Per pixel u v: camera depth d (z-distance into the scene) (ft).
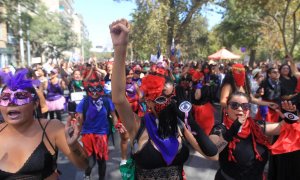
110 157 22.15
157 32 61.16
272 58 130.21
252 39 114.93
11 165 7.95
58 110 30.58
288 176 11.58
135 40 67.10
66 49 188.44
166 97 8.75
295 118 10.62
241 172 10.21
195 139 8.89
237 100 10.00
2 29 132.87
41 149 8.12
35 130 8.28
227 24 118.01
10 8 62.80
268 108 23.61
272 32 104.99
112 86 8.34
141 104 20.86
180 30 61.67
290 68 24.04
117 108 8.62
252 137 10.21
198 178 18.03
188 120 8.69
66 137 8.11
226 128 10.32
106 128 16.97
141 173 8.82
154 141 8.70
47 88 29.84
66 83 38.27
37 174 8.04
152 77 8.85
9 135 8.19
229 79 16.49
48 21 151.12
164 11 59.67
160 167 8.72
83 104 16.67
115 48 8.05
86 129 16.71
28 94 8.00
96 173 19.04
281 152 10.56
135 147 8.84
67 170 19.57
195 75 25.21
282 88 23.91
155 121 8.82
